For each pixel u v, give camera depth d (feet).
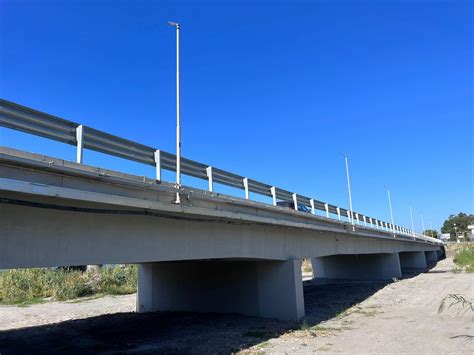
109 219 37.68
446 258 277.03
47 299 115.24
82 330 63.77
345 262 150.00
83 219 35.12
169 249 45.06
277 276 68.69
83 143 33.53
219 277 73.61
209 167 50.26
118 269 147.02
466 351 43.27
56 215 32.86
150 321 68.64
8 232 29.45
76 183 33.30
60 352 49.96
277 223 63.82
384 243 139.44
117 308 88.84
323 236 89.76
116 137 36.83
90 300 109.19
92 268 155.94
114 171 35.76
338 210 95.91
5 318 81.20
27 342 55.98
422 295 95.35
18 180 28.76
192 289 75.77
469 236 512.22
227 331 58.65
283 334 56.13
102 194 34.17
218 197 50.47
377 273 145.07
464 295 90.17
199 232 50.52
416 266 204.95
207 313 72.84
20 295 119.14
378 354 43.68
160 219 44.11
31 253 30.78
